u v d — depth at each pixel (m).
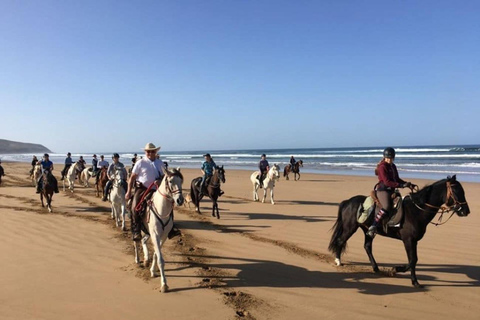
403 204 6.55
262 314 5.25
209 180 12.97
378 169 6.82
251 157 83.62
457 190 6.02
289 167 27.73
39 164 19.59
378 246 8.75
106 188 11.89
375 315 5.25
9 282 6.42
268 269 7.22
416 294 6.01
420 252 8.20
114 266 7.25
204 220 12.29
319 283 6.48
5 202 15.95
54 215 12.73
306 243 9.22
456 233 9.80
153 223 6.18
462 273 6.94
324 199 17.36
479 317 5.21
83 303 5.57
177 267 7.28
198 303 5.57
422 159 50.22
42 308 5.41
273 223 11.76
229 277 6.75
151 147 6.93
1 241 9.09
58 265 7.31
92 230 10.43
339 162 52.09
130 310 5.34
